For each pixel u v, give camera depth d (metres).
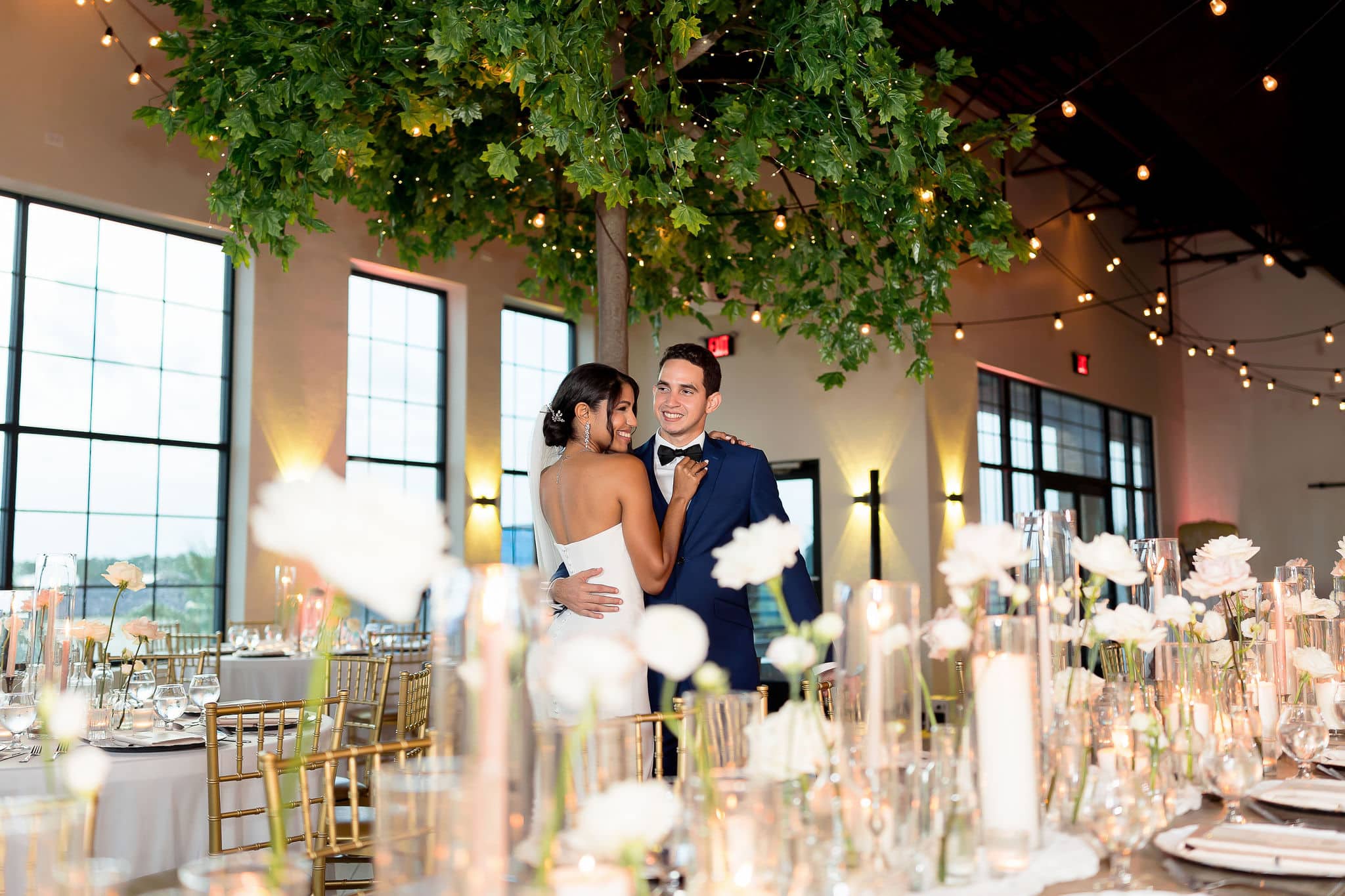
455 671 1.06
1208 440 13.95
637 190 3.38
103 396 7.09
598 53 3.22
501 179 4.94
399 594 0.90
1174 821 1.70
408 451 8.82
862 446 9.16
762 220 5.06
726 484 3.00
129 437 7.18
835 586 1.35
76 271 7.02
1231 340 13.85
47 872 1.00
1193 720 1.79
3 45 6.54
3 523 6.61
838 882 1.19
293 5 3.38
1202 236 14.13
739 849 1.15
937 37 8.87
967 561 1.37
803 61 3.53
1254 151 7.42
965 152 4.32
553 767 1.16
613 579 2.77
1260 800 1.82
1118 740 1.44
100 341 7.10
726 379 9.90
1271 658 2.23
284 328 7.80
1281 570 2.68
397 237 5.05
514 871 1.05
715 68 4.69
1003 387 10.46
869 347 4.79
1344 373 13.15
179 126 3.60
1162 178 11.49
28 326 6.79
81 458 6.97
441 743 1.06
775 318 5.16
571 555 2.85
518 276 9.53
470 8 3.06
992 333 10.12
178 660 5.97
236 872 0.99
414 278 8.84
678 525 2.85
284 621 7.28
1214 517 13.79
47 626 2.96
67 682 2.98
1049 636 1.81
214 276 7.68
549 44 3.08
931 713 1.32
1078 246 11.99
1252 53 6.29
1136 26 6.00
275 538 0.88
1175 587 2.28
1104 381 12.17
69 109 6.81
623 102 3.95
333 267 8.11
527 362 9.85
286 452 7.73
